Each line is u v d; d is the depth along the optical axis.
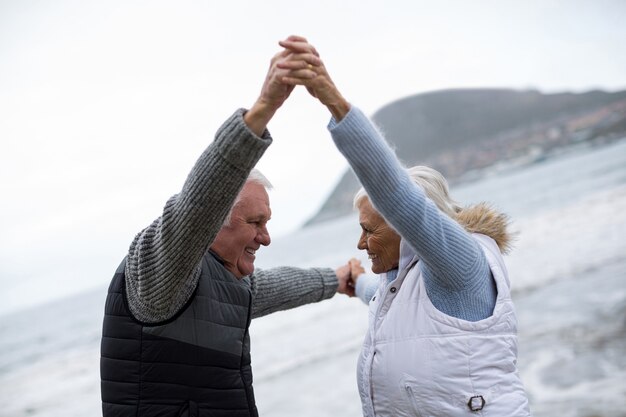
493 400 1.72
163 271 1.65
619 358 9.62
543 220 25.09
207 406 1.80
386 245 1.96
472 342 1.73
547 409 8.05
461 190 48.72
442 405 1.74
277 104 1.55
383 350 1.84
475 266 1.73
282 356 13.67
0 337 24.25
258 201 1.96
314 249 35.00
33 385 17.33
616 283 14.19
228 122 1.55
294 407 10.71
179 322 1.78
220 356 1.83
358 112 1.54
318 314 16.06
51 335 23.95
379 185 1.56
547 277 16.14
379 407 1.87
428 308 1.77
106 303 1.84
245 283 2.03
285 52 1.54
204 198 1.56
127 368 1.78
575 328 11.60
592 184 31.56
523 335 11.84
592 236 19.70
